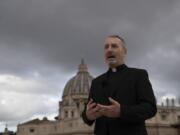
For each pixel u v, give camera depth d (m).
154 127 29.23
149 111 1.73
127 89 1.83
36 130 32.44
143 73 1.88
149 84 1.85
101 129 1.82
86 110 1.83
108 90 1.87
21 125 33.34
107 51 1.92
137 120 1.71
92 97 1.95
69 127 30.02
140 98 1.80
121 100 1.82
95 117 1.77
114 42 1.92
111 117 1.73
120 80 1.87
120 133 1.75
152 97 1.80
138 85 1.83
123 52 1.94
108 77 1.94
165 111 30.45
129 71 1.90
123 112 1.67
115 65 1.93
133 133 1.75
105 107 1.69
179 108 31.22
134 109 1.69
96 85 1.96
